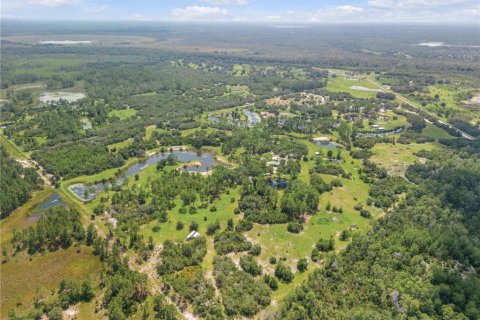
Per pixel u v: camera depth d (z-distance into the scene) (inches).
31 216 6604.3
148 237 5940.0
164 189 7165.4
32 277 5182.1
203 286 4778.5
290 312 4306.1
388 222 5989.2
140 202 6919.3
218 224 6151.6
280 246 5723.4
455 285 4436.5
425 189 6998.0
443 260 5049.2
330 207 6791.3
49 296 4817.9
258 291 4707.2
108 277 5000.0
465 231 5565.9
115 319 4266.7
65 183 7667.3
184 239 5905.5
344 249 5580.7
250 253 5506.9
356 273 4847.4
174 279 4918.8
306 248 5689.0
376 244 5305.1
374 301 4446.4
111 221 6382.9
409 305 4276.6
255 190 7214.6
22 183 7199.8
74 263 5433.1
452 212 6225.4
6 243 5871.1
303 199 6722.4
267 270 5196.9
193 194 6875.0
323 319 4178.2
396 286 4530.0
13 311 4345.5
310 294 4436.5
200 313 4441.4
